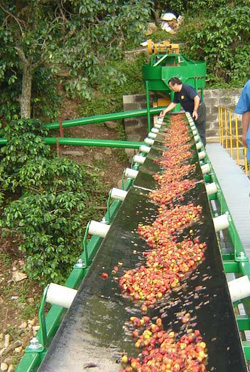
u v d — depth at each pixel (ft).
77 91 28.48
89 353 7.04
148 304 8.84
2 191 27.66
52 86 30.68
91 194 29.68
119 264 10.12
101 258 9.75
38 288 24.03
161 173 18.07
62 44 25.12
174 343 7.32
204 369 6.57
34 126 27.66
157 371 6.64
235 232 10.72
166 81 29.66
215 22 37.88
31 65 26.81
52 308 8.44
